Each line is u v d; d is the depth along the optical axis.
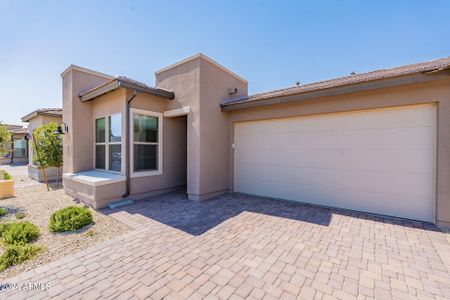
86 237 3.72
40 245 3.40
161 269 2.71
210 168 6.58
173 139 7.45
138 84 5.98
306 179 5.92
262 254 3.09
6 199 6.52
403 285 2.39
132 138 6.21
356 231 3.94
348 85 4.70
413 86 4.36
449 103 4.04
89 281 2.47
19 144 20.25
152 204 5.86
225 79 7.32
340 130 5.38
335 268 2.73
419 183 4.45
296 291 2.29
